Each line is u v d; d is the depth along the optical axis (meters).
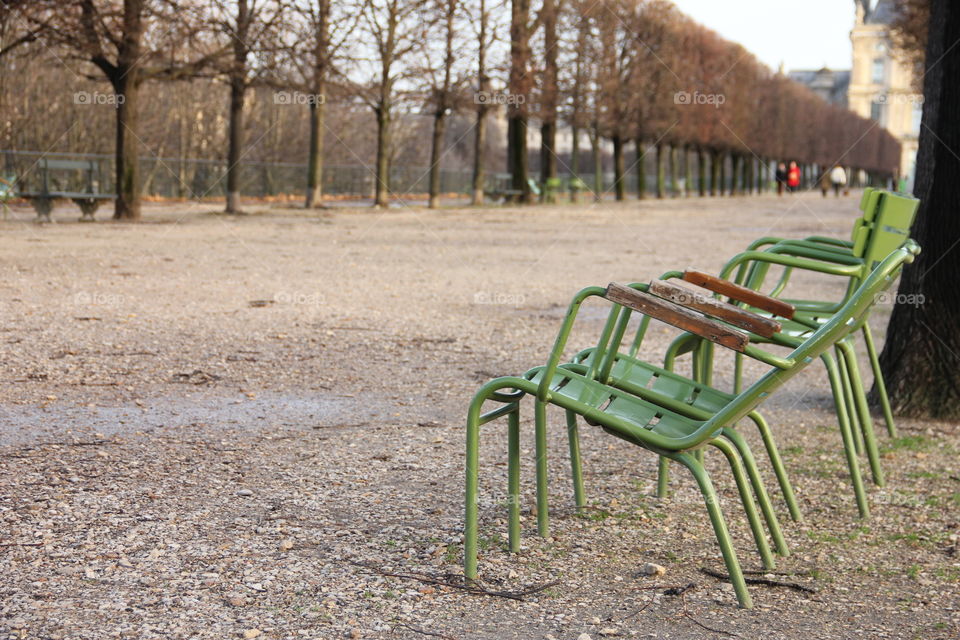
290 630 2.75
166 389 5.73
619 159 43.62
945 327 5.55
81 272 10.87
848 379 4.86
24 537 3.37
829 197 56.09
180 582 3.05
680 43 43.91
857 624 2.93
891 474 4.54
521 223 24.14
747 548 3.56
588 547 3.50
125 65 19.97
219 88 39.50
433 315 8.82
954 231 5.49
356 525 3.62
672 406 3.37
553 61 34.28
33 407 5.18
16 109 29.89
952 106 5.44
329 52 25.23
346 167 39.50
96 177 29.31
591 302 10.05
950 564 3.44
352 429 5.00
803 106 68.81
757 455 4.79
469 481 3.17
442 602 2.98
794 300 4.70
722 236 20.67
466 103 30.31
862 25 105.81
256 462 4.37
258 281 10.73
